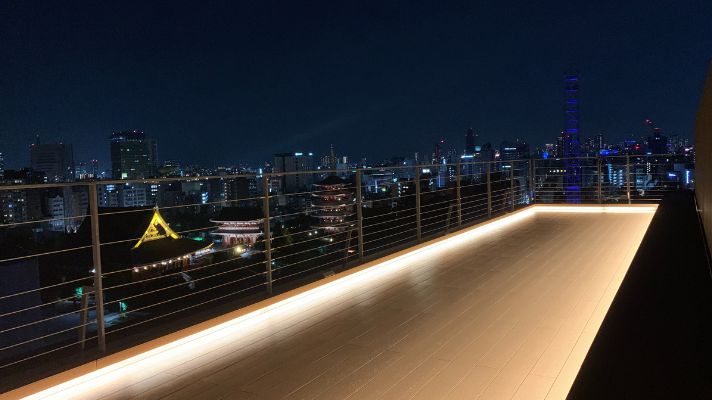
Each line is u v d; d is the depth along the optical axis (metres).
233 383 2.79
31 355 2.94
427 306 4.14
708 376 1.36
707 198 4.19
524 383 2.65
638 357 1.51
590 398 1.26
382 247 6.24
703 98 4.73
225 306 3.91
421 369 2.88
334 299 4.45
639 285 2.33
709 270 2.59
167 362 3.12
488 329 3.52
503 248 6.66
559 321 3.64
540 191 11.67
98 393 2.73
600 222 8.96
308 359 3.10
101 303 3.06
